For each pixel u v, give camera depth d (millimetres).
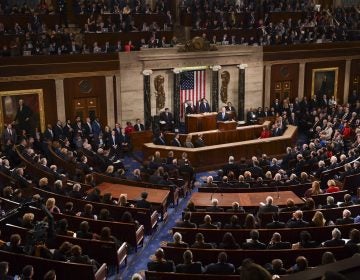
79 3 24344
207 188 14344
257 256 9180
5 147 19469
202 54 24672
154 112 24750
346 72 29141
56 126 21562
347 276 2432
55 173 15297
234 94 26531
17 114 21391
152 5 27141
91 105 23125
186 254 8641
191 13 26859
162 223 13797
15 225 10773
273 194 13906
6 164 15883
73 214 11688
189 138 20766
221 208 12383
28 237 9289
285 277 2424
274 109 26641
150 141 22719
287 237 10477
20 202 11617
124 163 21328
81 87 22672
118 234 11195
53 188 14180
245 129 22250
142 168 17844
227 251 9250
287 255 9156
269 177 15500
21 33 22266
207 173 20172
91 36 23312
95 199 13008
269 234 10438
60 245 10055
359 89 29906
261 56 26375
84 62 22406
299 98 28031
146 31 24625
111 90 23359
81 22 24266
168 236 13055
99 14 24234
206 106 24891
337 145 19422
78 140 20688
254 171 16953
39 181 14164
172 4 27656
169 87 24906
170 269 8844
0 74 20609
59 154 18109
